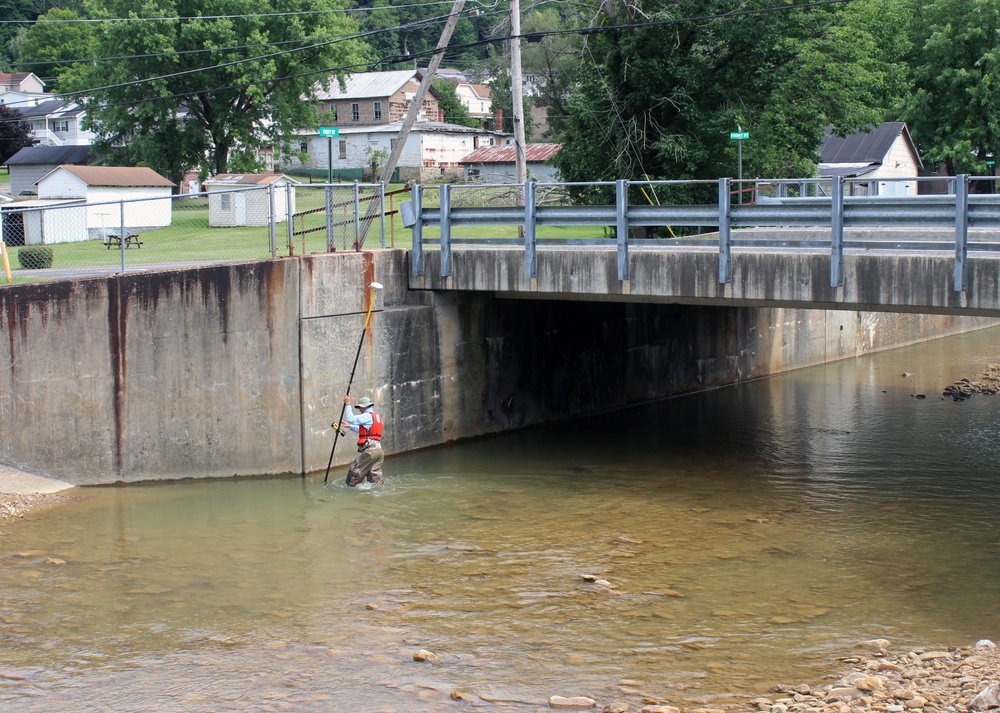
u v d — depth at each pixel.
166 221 35.03
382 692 9.41
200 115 52.44
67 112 80.62
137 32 48.00
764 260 15.57
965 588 12.29
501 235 30.50
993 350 36.94
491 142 73.25
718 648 10.39
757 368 30.20
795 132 29.77
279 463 17.70
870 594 12.08
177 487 16.91
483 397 21.11
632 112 28.03
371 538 14.23
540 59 48.03
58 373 16.42
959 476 18.02
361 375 18.59
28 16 92.81
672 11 26.34
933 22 54.59
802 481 17.69
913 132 55.81
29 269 19.98
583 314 23.62
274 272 17.33
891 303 14.59
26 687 9.59
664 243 17.20
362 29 76.31
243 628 10.99
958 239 13.84
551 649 10.38
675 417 23.84
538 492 16.81
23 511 15.36
